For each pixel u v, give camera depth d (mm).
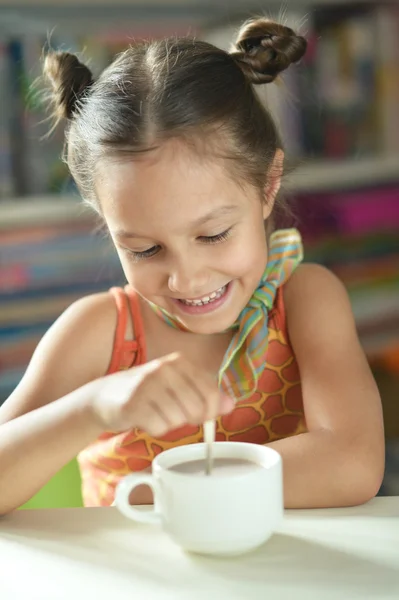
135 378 805
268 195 1123
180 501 729
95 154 1037
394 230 2670
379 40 2658
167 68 1039
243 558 743
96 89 1097
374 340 2625
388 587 675
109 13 2408
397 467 2322
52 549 785
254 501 725
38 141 2408
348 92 2650
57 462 921
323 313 1178
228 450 818
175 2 2438
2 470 924
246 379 1195
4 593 693
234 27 2305
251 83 1157
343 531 801
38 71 2361
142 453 1203
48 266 2352
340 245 2611
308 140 2578
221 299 1054
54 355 1167
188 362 789
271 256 1218
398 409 2588
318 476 912
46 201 2365
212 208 963
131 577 715
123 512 756
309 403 1088
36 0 2330
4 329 2328
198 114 993
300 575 704
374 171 2629
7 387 2328
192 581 702
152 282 1021
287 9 2496
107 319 1209
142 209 963
